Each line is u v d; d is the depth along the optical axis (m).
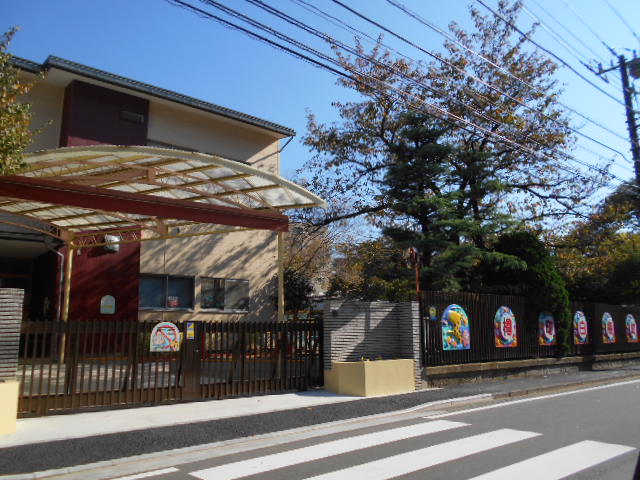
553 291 17.73
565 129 22.23
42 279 17.78
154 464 6.85
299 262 30.92
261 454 7.26
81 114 16.70
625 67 20.73
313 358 12.83
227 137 20.58
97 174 12.26
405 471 6.24
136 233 17.16
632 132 20.77
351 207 23.88
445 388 13.47
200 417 9.36
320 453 7.21
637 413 10.20
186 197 14.97
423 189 19.14
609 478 5.96
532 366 17.16
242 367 11.61
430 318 14.03
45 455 6.93
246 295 20.89
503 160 22.16
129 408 10.01
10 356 8.59
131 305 17.55
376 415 9.88
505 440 7.81
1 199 12.51
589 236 24.25
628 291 26.25
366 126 22.58
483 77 21.83
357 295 23.80
